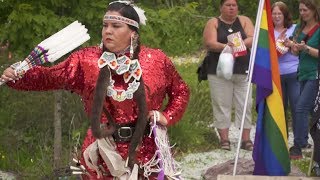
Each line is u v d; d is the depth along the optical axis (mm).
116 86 7238
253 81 11195
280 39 14336
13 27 11195
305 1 13352
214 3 32438
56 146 12398
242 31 14898
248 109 15203
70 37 7414
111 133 7227
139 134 7176
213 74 15031
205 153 15047
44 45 7301
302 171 13102
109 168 7254
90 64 7289
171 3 18312
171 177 7473
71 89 7492
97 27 11672
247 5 35938
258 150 11273
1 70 12359
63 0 11375
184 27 12617
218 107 15172
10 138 14078
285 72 14398
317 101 10102
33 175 12219
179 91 7684
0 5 11359
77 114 15070
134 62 7238
